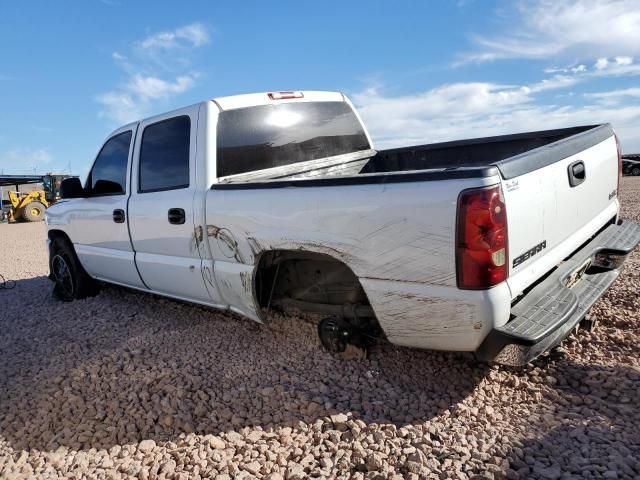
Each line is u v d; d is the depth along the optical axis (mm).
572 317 2777
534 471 2182
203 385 3229
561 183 2891
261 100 4090
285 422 2762
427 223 2455
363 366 3299
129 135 4477
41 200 26047
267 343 3814
